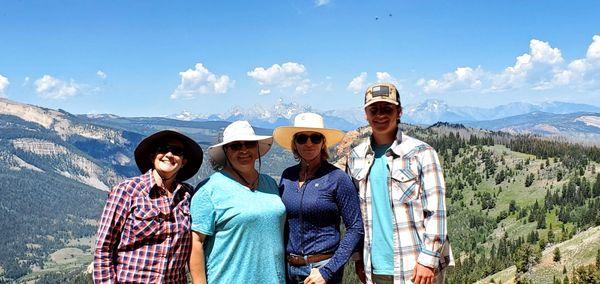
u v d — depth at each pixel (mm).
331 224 2746
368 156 2844
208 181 2639
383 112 2746
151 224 2475
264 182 2781
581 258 37250
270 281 2615
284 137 2834
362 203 2830
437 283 2719
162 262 2477
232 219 2576
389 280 2770
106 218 2465
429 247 2609
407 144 2738
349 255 2711
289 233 2771
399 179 2699
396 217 2701
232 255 2590
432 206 2629
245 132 2660
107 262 2447
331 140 2824
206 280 2623
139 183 2537
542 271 38219
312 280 2670
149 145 2576
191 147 2701
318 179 2756
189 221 2588
